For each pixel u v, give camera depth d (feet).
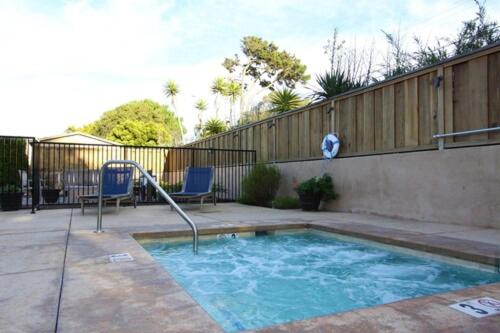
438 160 17.79
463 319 5.84
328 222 17.74
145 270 8.86
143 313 6.12
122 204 27.76
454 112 17.22
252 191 28.94
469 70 16.63
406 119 19.65
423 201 18.45
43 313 6.14
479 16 25.64
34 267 9.15
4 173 27.84
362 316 5.97
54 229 15.35
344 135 23.90
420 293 9.38
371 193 21.57
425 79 18.69
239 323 7.49
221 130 59.36
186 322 5.74
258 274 11.17
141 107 124.47
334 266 11.96
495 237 13.30
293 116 28.94
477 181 16.11
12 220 18.60
